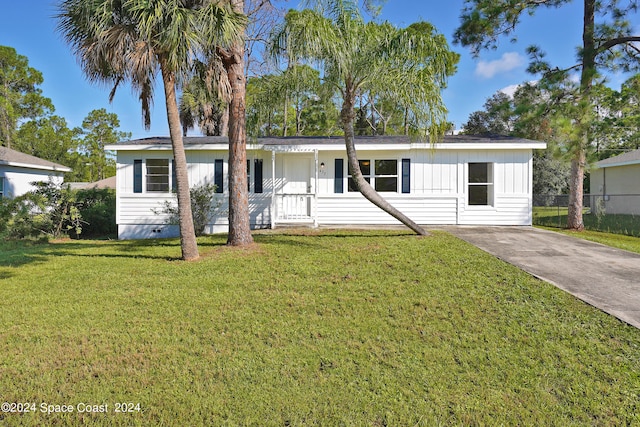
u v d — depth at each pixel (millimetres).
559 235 9148
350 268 5918
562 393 2656
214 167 11547
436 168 11273
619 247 7555
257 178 11656
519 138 11680
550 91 10602
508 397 2623
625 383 2742
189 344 3449
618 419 2375
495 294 4590
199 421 2389
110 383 2807
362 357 3199
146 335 3621
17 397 2625
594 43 11523
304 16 7297
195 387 2754
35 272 6125
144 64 5918
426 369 3004
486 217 11148
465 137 12078
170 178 11477
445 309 4191
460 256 6445
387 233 9469
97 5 5801
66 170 18688
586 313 3904
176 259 7047
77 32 6281
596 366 2975
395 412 2471
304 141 11688
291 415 2438
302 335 3633
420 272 5578
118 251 8328
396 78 7594
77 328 3785
